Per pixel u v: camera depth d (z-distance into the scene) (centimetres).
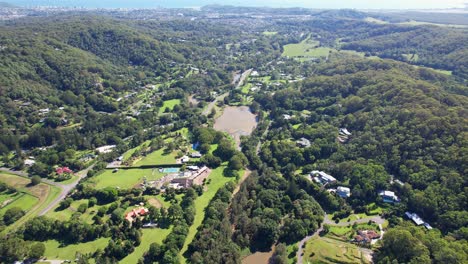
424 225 18312
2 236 17350
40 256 16300
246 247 17300
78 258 16012
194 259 15638
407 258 15650
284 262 16012
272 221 18100
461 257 14738
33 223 17725
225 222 17700
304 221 18312
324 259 16388
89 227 17750
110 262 15650
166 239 17062
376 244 17100
